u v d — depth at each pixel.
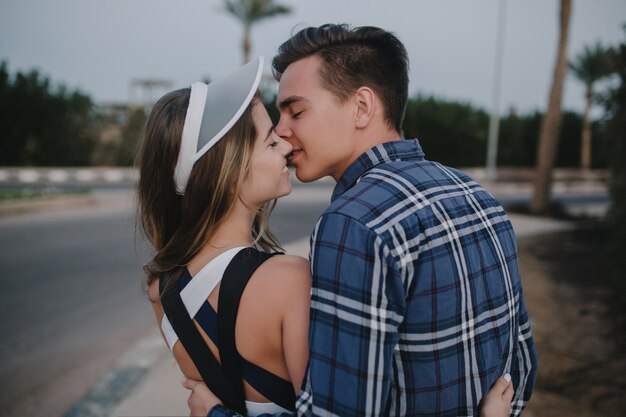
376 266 0.82
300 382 0.91
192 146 1.02
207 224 1.02
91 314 4.23
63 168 27.98
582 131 34.16
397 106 1.14
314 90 1.09
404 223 0.88
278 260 0.96
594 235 8.27
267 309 0.92
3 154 26.56
